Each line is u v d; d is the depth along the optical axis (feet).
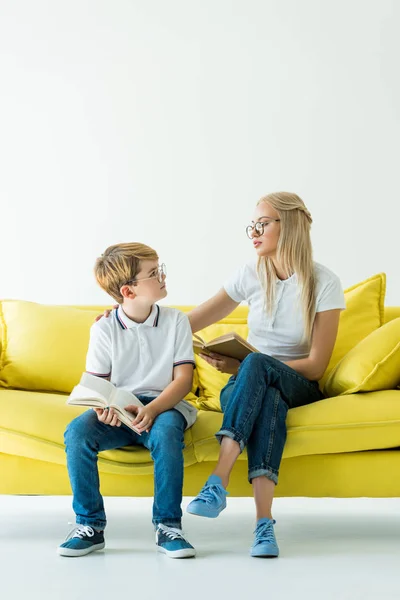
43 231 13.53
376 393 7.25
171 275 13.43
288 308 7.89
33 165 13.60
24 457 7.26
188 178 13.52
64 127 13.62
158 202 13.50
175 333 7.38
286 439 6.93
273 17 13.58
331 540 7.54
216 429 7.07
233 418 6.75
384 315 8.95
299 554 6.79
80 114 13.64
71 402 6.73
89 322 8.96
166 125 13.58
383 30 13.42
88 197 13.55
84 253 13.50
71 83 13.66
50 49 13.67
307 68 13.48
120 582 5.81
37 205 13.57
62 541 7.38
